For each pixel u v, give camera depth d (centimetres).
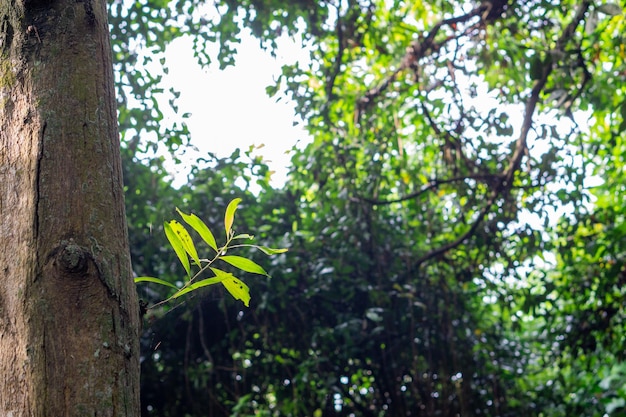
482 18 592
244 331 600
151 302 575
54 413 121
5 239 131
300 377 575
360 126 634
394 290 629
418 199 634
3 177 136
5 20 147
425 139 650
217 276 155
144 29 562
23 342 124
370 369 643
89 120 142
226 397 632
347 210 616
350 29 594
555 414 652
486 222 618
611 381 696
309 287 612
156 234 591
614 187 728
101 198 137
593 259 662
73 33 148
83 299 128
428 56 610
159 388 634
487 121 596
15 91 142
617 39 610
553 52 545
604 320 627
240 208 608
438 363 632
